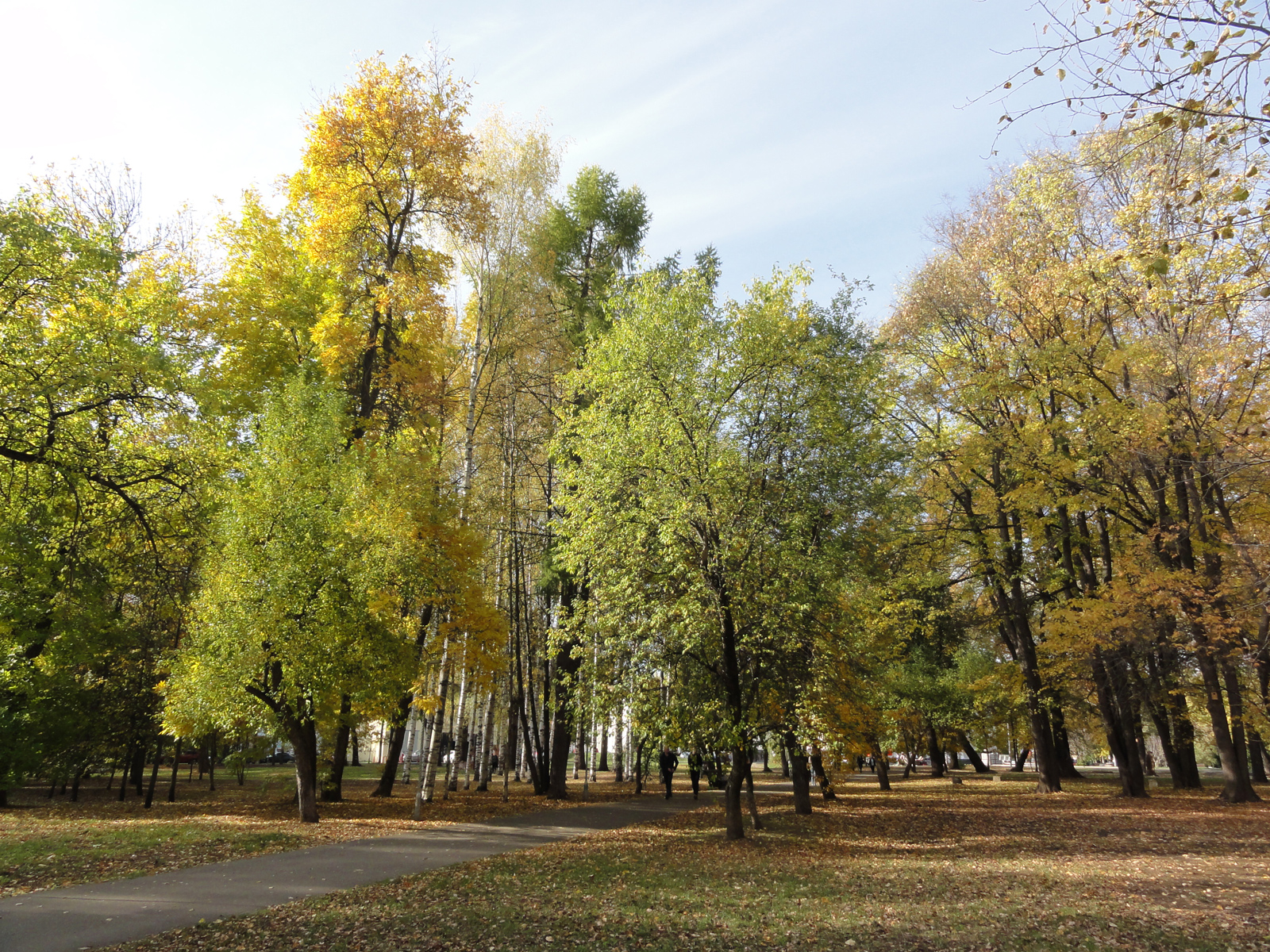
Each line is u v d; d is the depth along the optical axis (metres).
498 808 20.14
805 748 13.85
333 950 7.04
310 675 15.30
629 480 13.73
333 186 19.22
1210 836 13.77
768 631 12.93
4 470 13.28
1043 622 21.00
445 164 20.31
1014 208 21.80
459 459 25.61
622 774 35.25
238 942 7.29
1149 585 17.77
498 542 23.77
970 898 9.16
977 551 24.03
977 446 21.80
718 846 13.55
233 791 25.77
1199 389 16.38
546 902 8.98
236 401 19.84
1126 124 7.11
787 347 14.80
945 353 23.48
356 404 20.73
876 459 18.02
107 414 14.13
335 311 19.47
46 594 16.30
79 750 18.69
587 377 16.91
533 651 26.23
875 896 9.34
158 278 19.31
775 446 14.54
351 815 18.22
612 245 24.34
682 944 7.30
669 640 13.34
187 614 16.61
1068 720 28.53
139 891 9.43
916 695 26.56
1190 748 25.80
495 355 21.77
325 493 16.16
